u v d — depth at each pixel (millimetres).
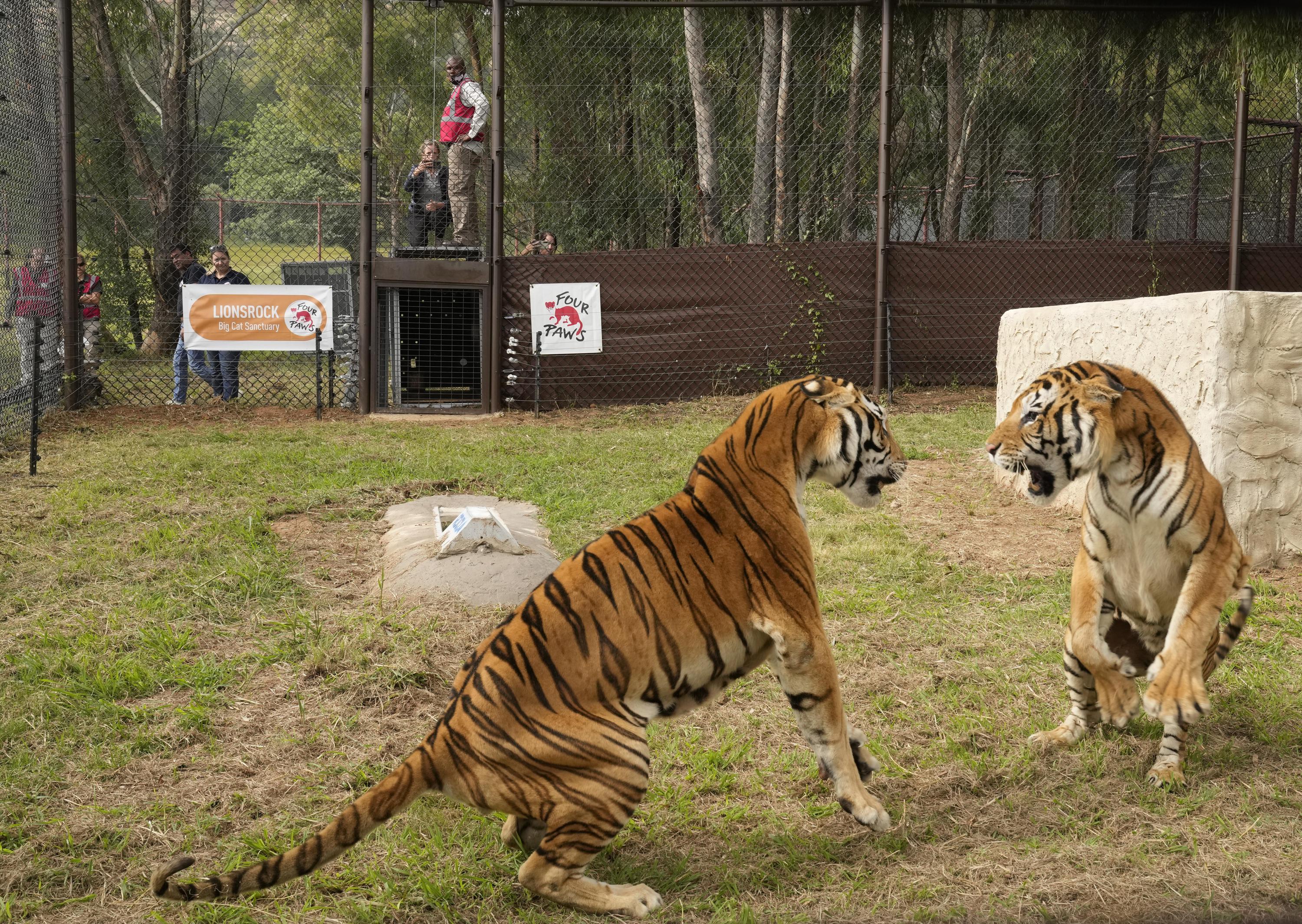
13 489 8398
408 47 21578
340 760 4309
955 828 3871
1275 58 13508
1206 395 6875
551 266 13234
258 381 14352
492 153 12961
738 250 13531
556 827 3205
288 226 26094
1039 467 4316
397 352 13102
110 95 18516
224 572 6480
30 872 3480
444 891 3406
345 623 5660
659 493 8555
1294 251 14281
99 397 13188
